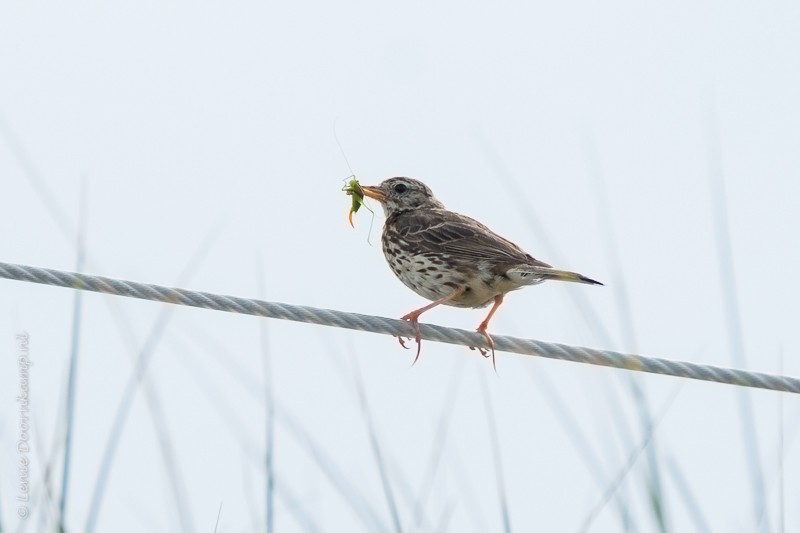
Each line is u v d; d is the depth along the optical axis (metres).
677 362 10.91
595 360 11.02
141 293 10.66
